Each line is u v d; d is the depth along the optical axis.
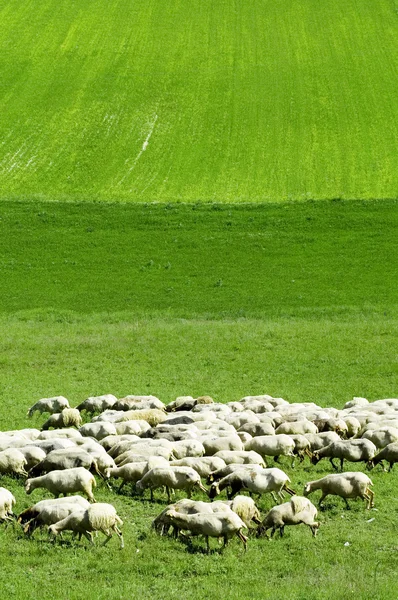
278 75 166.62
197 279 95.94
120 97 161.25
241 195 126.69
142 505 36.84
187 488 36.66
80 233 109.00
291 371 66.81
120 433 47.66
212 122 152.50
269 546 31.97
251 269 98.25
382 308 85.81
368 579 28.41
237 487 36.16
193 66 170.88
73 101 160.00
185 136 148.38
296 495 35.44
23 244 105.62
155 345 74.06
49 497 37.62
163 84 164.88
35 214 114.50
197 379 64.75
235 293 91.50
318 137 146.25
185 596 27.38
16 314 85.75
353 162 137.25
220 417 48.88
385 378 64.75
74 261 101.31
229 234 107.88
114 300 90.44
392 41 177.25
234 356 71.00
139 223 111.81
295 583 28.09
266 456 45.12
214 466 38.41
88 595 27.23
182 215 113.94
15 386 63.03
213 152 142.88
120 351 72.50
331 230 107.94
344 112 153.75
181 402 54.75
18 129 150.75
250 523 33.94
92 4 197.25
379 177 131.50
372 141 144.12
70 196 127.50
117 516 32.12
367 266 97.88
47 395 60.56
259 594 27.30
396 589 27.39
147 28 185.62
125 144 146.25
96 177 135.12
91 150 144.38
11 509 34.41
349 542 32.47
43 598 27.06
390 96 158.12
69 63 172.88
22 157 141.75
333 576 28.67
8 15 191.88
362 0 196.50
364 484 35.88
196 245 105.06
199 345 73.81
